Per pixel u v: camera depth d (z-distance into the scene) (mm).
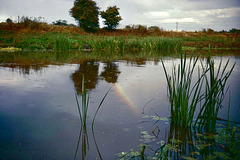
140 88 3043
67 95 2582
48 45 11547
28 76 3666
